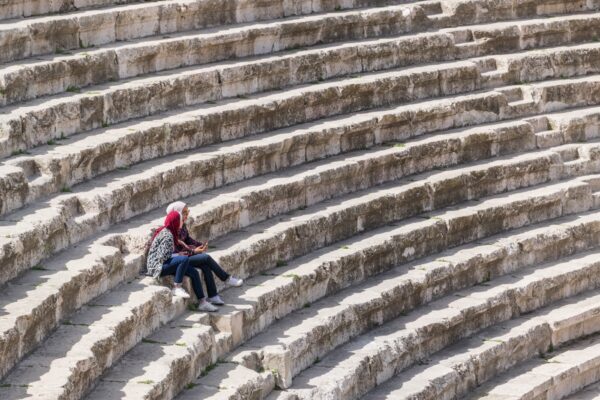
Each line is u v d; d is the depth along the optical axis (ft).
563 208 192.54
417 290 161.79
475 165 190.80
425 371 149.48
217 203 153.28
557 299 176.24
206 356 129.90
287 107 178.70
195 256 137.59
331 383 135.64
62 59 159.22
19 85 150.71
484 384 155.12
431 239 172.45
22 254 123.24
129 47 169.07
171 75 171.73
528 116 207.10
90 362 112.57
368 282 161.17
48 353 113.29
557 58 217.15
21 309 112.78
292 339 138.72
